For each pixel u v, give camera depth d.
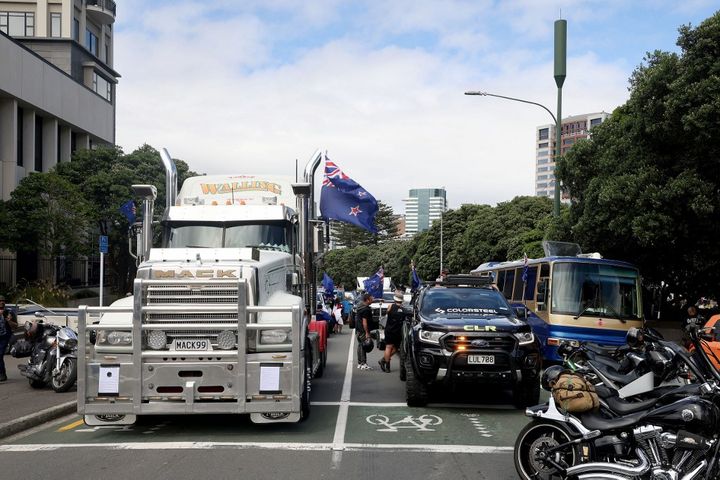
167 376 8.70
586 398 6.39
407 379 11.38
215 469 7.46
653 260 20.17
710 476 5.95
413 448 8.50
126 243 41.91
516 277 21.67
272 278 10.02
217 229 12.38
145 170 41.88
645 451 6.12
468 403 12.02
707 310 20.48
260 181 14.15
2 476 7.23
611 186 17.91
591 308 16.95
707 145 16.39
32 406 11.10
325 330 16.17
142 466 7.58
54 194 34.28
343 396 12.73
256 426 9.83
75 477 7.17
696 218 17.28
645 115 17.67
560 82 24.39
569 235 23.00
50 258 34.50
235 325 8.77
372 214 19.84
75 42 50.47
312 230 14.06
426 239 78.44
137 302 8.73
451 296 12.88
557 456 6.57
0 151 38.66
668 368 6.57
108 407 8.70
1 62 36.97
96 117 51.69
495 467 7.64
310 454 8.16
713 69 16.17
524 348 11.02
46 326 13.67
